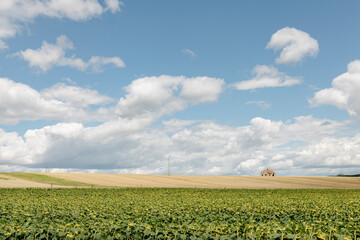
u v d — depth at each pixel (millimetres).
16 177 73938
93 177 81812
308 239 10094
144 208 20453
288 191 53719
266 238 10797
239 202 26781
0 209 19828
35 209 20000
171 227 11984
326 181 90688
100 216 16312
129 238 12000
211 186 70625
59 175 81812
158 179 84438
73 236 11211
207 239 10992
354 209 21047
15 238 11102
